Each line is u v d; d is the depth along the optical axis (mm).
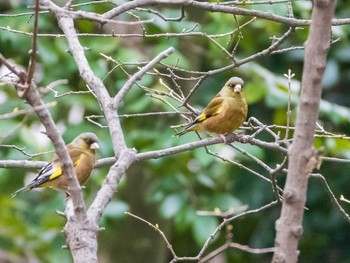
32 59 6453
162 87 14586
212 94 16516
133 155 7355
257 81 15227
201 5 9031
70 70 14773
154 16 14656
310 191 17672
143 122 15320
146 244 16375
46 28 14789
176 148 9117
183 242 17688
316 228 17984
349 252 18094
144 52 15211
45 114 6574
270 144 9250
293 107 14773
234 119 10617
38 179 9242
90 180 14719
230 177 17391
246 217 18234
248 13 9156
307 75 6230
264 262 18344
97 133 14617
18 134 14156
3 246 15234
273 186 8961
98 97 8102
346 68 18047
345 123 16344
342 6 17000
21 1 15031
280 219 6227
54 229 15117
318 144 14188
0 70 14391
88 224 6730
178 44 15859
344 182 17516
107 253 16391
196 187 15195
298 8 14219
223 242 17594
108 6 14125
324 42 6223
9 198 15367
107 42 14508
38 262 15250
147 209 16375
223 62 15875
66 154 6676
